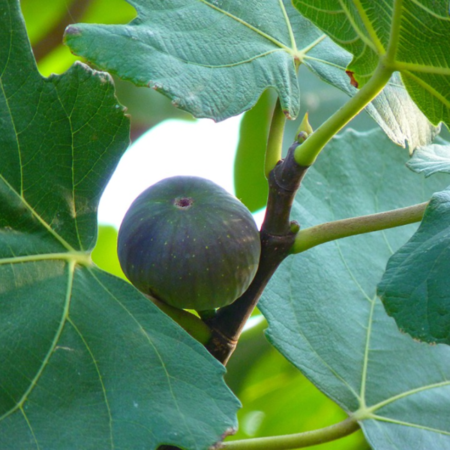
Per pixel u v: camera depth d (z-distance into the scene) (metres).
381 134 3.42
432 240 3.26
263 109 3.61
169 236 3.27
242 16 3.30
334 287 3.37
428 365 3.36
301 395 3.64
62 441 3.24
